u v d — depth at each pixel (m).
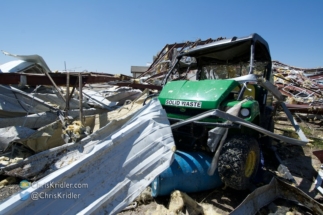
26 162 3.49
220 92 3.19
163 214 2.58
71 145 3.59
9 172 3.36
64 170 2.12
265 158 4.47
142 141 2.61
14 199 1.82
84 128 3.86
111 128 3.81
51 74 4.77
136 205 2.83
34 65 7.86
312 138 6.24
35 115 5.36
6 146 4.10
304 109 7.99
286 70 14.18
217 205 2.94
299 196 2.95
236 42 3.79
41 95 6.66
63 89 7.87
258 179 3.52
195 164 3.03
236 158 2.87
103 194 2.17
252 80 3.41
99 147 2.38
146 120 2.78
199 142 3.49
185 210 2.69
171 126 3.04
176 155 3.13
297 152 5.21
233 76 4.71
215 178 3.12
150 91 6.45
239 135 3.20
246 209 2.62
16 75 4.56
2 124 5.04
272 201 3.01
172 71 4.79
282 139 3.38
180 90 3.59
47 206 1.92
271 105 5.00
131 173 2.39
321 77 13.91
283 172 3.73
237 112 2.97
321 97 10.12
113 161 2.38
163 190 2.84
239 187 2.94
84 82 4.96
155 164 2.49
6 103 5.73
